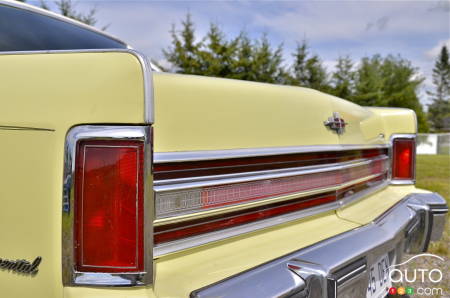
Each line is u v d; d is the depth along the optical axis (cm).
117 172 95
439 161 1402
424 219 220
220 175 125
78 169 94
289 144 151
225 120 128
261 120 141
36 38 188
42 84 99
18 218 100
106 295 94
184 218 114
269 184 141
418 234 220
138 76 94
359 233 160
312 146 161
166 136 111
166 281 104
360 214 185
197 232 120
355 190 199
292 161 153
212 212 121
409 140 254
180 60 1712
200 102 121
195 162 118
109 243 96
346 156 187
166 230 111
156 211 107
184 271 111
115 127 94
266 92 146
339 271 135
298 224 157
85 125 95
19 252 100
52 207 96
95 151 95
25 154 99
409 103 3125
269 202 141
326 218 171
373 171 225
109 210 95
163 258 112
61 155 95
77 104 95
